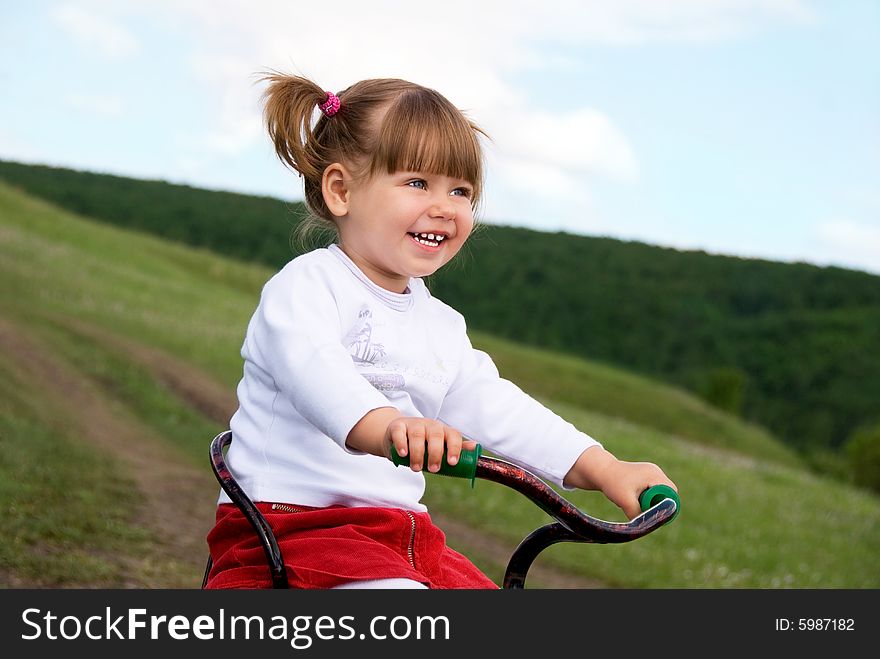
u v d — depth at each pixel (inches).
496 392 86.1
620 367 2255.2
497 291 2479.1
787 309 2588.6
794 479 784.9
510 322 2357.3
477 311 2383.1
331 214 84.0
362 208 79.5
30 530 226.7
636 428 975.6
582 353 2288.4
